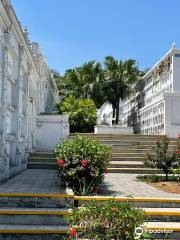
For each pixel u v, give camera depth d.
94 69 39.91
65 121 20.36
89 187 9.17
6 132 11.66
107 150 9.95
